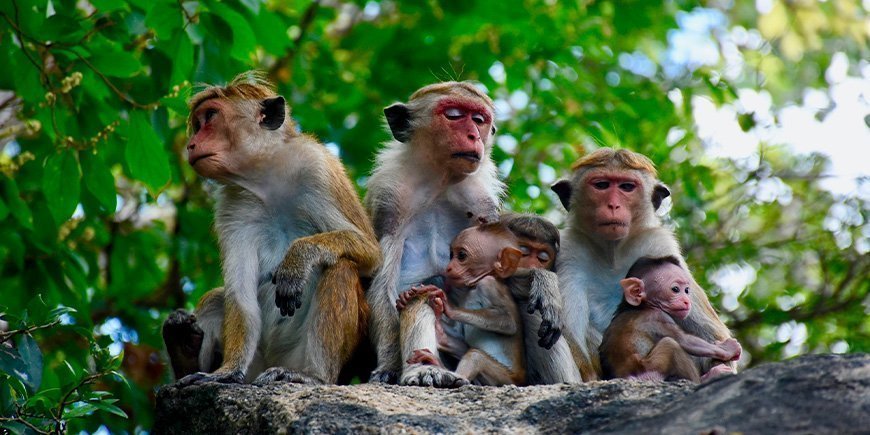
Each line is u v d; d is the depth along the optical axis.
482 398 9.74
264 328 12.82
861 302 20.50
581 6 21.14
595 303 13.16
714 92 21.00
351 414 9.42
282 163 13.03
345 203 12.98
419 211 13.57
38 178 15.36
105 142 13.97
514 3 20.17
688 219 20.30
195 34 13.44
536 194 19.36
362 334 12.49
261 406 10.12
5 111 18.41
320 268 12.44
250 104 13.14
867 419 7.45
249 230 12.91
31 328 11.38
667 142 20.67
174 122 19.27
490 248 12.52
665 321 11.90
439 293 11.99
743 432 7.59
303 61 19.28
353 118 20.45
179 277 19.47
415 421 9.14
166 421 11.15
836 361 8.09
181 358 12.34
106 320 18.19
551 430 8.77
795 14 26.20
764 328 21.30
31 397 11.14
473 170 13.43
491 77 20.28
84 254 16.97
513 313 12.12
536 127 19.91
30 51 13.77
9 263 14.91
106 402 11.30
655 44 23.75
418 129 13.60
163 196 20.59
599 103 19.98
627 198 13.19
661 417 8.25
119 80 14.41
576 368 12.41
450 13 20.34
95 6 13.55
